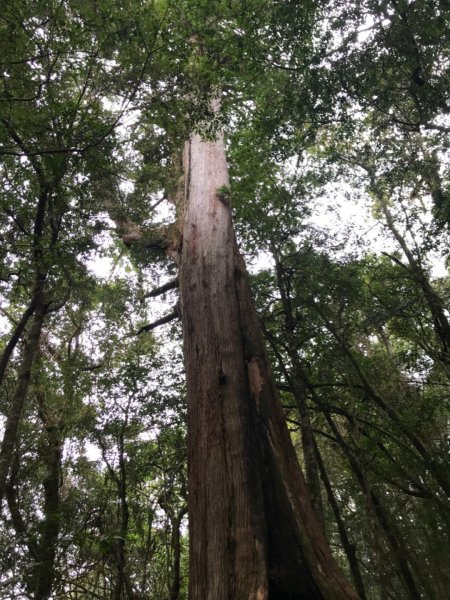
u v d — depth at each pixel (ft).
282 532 19.66
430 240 35.94
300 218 35.96
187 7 28.43
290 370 37.96
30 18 23.68
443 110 27.73
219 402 23.43
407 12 26.32
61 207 30.48
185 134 28.73
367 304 36.60
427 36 26.94
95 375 44.09
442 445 35.19
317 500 27.48
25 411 42.06
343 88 27.55
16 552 30.19
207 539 19.69
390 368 39.47
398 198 36.88
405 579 32.94
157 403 40.37
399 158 35.35
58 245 29.94
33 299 31.07
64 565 32.71
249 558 18.53
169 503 39.04
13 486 38.19
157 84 27.04
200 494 21.22
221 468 21.29
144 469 41.04
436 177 36.45
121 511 38.27
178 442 41.27
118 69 26.35
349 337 36.63
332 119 29.22
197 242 31.76
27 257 31.12
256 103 35.88
